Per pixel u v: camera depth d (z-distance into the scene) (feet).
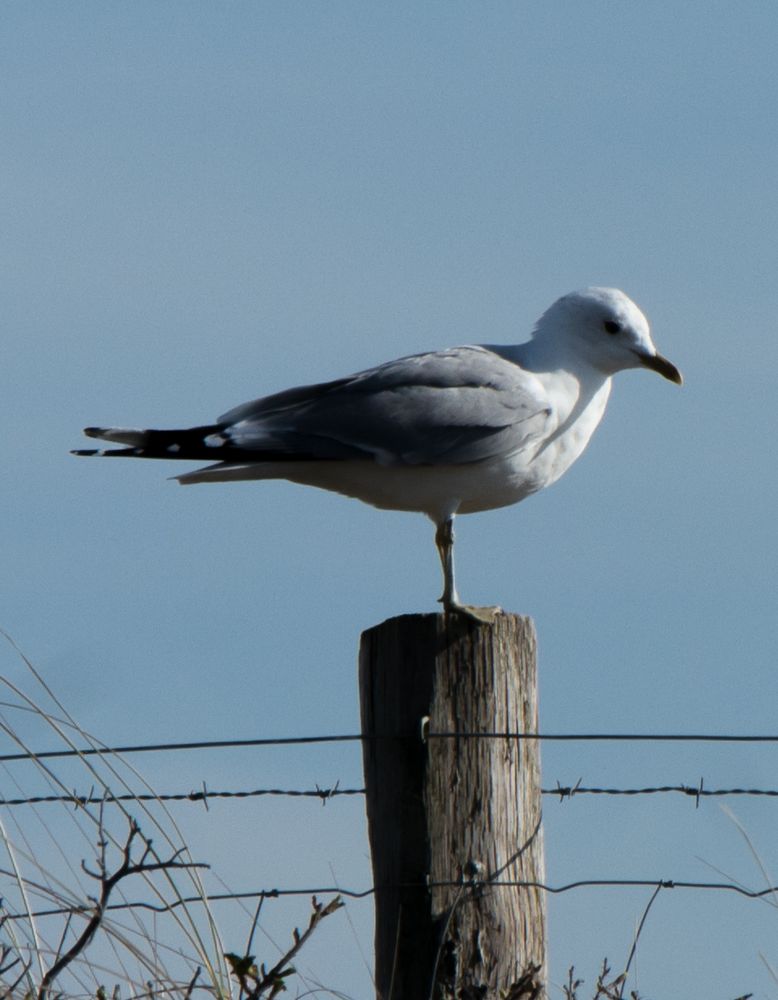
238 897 28.17
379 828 28.02
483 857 27.58
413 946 27.43
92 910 27.09
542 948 28.14
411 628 28.07
